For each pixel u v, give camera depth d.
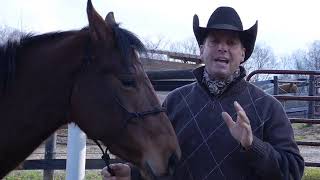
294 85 12.23
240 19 2.75
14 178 6.79
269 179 2.50
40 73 2.61
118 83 2.52
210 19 2.75
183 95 2.84
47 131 2.64
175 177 2.71
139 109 2.50
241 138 2.35
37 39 2.71
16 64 2.63
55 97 2.60
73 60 2.60
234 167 2.61
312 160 9.03
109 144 2.58
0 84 2.59
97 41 2.57
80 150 4.56
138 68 2.55
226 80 2.70
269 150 2.44
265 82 9.50
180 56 6.96
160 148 2.48
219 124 2.65
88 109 2.55
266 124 2.64
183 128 2.74
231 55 2.68
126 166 2.79
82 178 4.59
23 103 2.59
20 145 2.61
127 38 2.56
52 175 5.83
